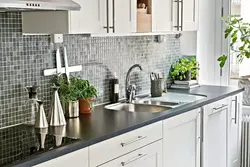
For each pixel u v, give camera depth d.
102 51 3.44
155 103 3.67
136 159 2.74
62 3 2.32
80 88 3.01
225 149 4.07
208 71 4.73
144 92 3.99
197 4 4.04
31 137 2.43
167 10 3.60
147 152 2.85
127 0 3.09
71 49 3.13
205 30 4.61
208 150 3.75
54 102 2.70
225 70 4.72
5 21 2.63
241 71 4.66
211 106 3.70
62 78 3.04
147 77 4.02
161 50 4.20
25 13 2.72
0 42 2.61
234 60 4.69
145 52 3.97
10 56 2.68
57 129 2.59
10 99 2.70
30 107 2.83
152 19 3.39
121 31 3.04
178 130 3.23
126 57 3.72
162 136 3.02
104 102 3.51
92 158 2.36
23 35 2.76
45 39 2.92
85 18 2.71
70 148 2.19
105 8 2.87
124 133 2.60
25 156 2.06
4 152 2.16
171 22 3.66
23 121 2.79
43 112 2.67
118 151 2.56
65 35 3.06
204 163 3.70
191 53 4.51
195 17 4.02
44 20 2.67
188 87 4.26
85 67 3.27
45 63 2.93
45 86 2.95
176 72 4.30
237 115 4.25
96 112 3.12
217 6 4.67
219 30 4.69
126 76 3.70
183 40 4.53
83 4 2.68
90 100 3.06
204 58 4.66
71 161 2.22
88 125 2.69
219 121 3.90
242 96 4.47
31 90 2.73
